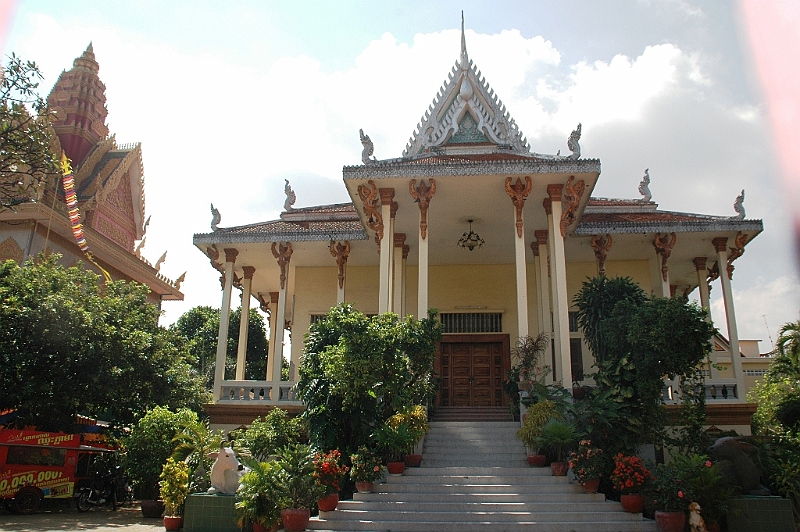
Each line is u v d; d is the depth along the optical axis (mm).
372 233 20203
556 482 12992
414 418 14547
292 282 26359
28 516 15359
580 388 15531
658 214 22109
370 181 17359
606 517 11422
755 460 14031
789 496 13234
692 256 21984
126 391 19203
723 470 13125
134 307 21156
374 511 11742
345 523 11297
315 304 23875
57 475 16844
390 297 17406
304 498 11500
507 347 22312
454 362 22344
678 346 14367
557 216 17062
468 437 15641
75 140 33156
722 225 19766
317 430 14156
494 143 21344
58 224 25766
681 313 14328
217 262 22562
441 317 23094
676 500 11125
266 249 21969
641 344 14758
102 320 18641
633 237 20547
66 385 18078
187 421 16484
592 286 16875
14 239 25016
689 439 14969
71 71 34281
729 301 19859
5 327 17375
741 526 11359
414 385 15102
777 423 18406
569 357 15898
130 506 18391
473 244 19125
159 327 21531
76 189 31062
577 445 13586
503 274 23359
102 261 29953
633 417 13914
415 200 17531
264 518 11188
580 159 16750
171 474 12938
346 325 13953
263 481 11406
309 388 14648
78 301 19219
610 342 15430
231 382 20156
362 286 23891
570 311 22359
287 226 22781
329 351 14078
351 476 12875
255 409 19516
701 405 15461
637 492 11805
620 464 12125
